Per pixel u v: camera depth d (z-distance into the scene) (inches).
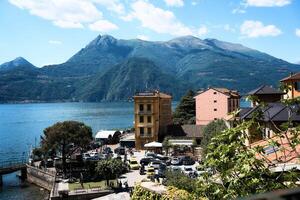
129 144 4544.8
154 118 4229.8
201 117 4773.6
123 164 2920.8
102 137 4982.8
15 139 6737.2
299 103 482.6
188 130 4362.7
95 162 3213.6
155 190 1083.9
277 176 441.1
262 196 133.2
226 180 437.7
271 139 456.1
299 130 454.9
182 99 5565.9
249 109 1822.1
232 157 443.2
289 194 131.6
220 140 466.3
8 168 3503.9
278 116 1457.9
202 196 487.2
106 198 2405.3
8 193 3097.9
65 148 3277.6
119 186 2568.9
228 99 4667.8
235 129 458.3
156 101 4264.3
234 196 418.3
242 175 417.1
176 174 1638.8
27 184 3432.6
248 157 425.1
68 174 3100.4
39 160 3870.6
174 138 4151.1
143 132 4259.4
